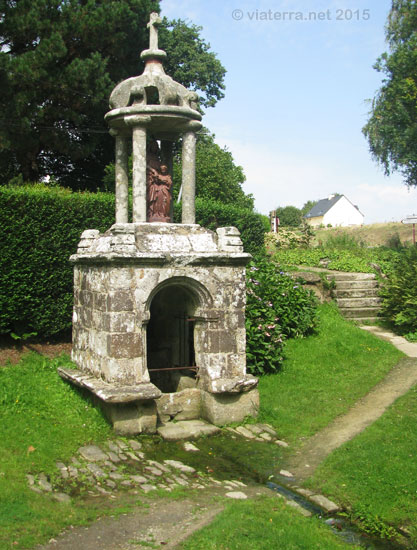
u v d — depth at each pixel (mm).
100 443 6367
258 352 9062
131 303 6762
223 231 7590
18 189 10062
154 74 7582
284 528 4617
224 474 5891
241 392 7355
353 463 5969
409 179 22797
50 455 5867
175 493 5262
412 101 20828
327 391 8445
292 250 18875
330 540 4562
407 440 6449
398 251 20469
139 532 4480
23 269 9211
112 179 15898
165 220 8070
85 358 7699
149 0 16703
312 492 5512
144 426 6770
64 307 9656
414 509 5082
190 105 7742
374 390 8484
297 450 6547
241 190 23781
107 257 6621
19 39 15031
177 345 8664
